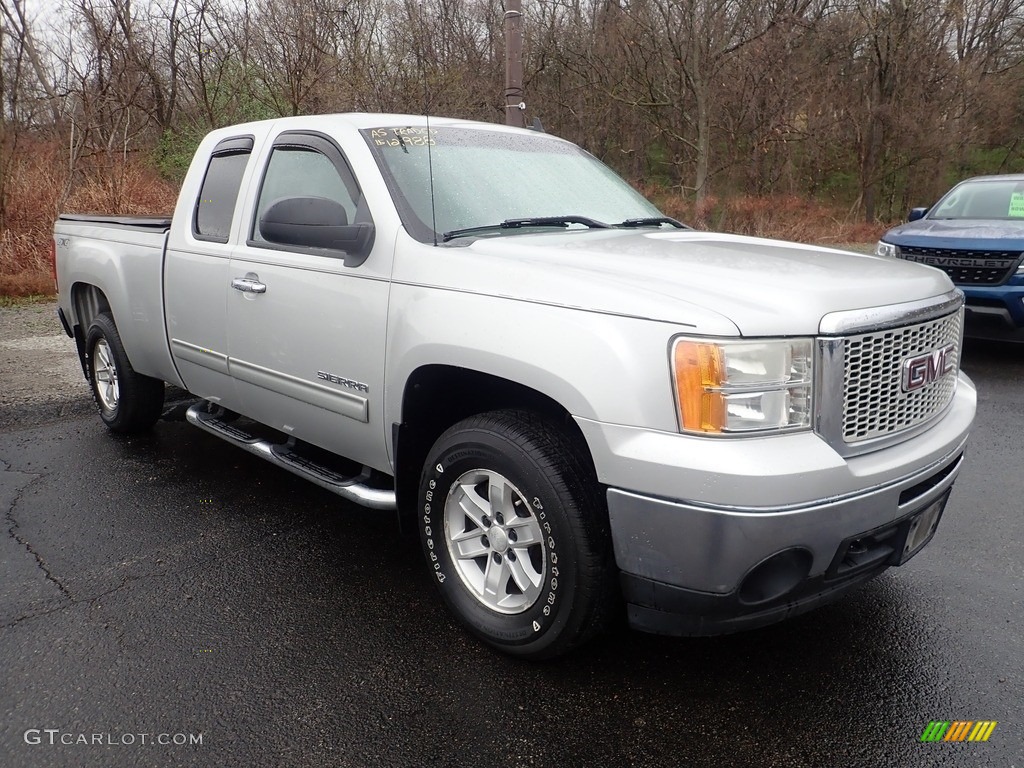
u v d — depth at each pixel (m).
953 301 2.95
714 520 2.31
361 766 2.38
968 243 7.45
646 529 2.43
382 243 3.16
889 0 26.91
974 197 8.91
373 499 3.32
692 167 24.33
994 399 6.51
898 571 3.63
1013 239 7.26
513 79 9.20
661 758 2.43
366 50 15.37
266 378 3.76
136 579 3.46
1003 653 2.99
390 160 3.38
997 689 2.78
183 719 2.57
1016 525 4.11
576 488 2.60
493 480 2.85
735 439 2.35
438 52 15.75
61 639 2.99
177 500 4.31
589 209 3.79
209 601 3.29
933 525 3.02
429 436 3.23
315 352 3.44
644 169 27.67
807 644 3.04
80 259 5.15
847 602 3.35
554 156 4.12
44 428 5.53
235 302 3.85
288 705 2.65
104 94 12.88
